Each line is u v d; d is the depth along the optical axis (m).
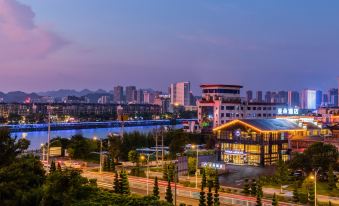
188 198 88.38
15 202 62.19
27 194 63.03
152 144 180.00
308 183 91.44
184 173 116.94
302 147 137.50
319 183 101.38
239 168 130.25
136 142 172.25
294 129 147.00
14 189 63.78
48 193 61.19
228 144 143.00
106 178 109.69
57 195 60.81
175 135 174.12
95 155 152.00
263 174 118.56
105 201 63.03
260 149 135.25
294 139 140.00
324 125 176.62
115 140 152.75
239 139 140.25
